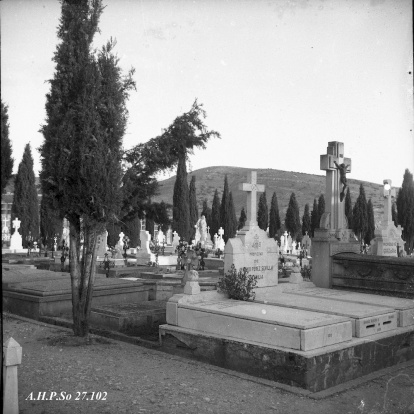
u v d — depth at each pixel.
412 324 8.73
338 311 8.23
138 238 44.94
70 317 11.34
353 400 6.30
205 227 50.47
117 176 8.87
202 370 7.38
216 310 8.08
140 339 9.22
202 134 9.92
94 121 8.70
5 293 12.50
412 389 6.77
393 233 23.42
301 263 26.25
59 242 40.72
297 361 6.71
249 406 5.85
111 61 9.09
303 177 132.62
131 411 5.51
